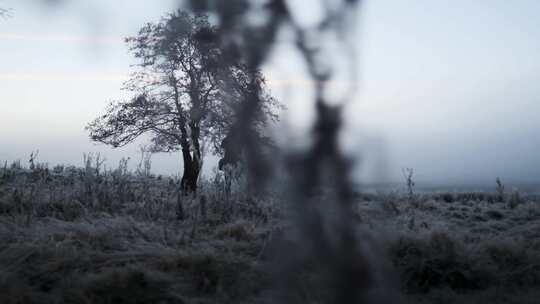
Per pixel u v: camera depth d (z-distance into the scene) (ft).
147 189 47.55
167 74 59.21
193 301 18.61
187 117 52.95
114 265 21.49
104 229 27.94
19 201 35.76
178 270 21.98
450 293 20.88
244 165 6.22
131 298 18.43
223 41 5.77
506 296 20.54
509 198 55.06
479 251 26.13
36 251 22.79
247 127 5.88
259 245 25.96
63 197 38.78
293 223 5.60
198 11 5.83
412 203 48.67
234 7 5.60
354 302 5.43
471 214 44.29
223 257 22.97
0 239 24.75
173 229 31.55
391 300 6.03
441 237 26.32
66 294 18.38
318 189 5.37
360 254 5.51
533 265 24.31
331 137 5.27
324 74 5.41
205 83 45.75
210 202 41.11
